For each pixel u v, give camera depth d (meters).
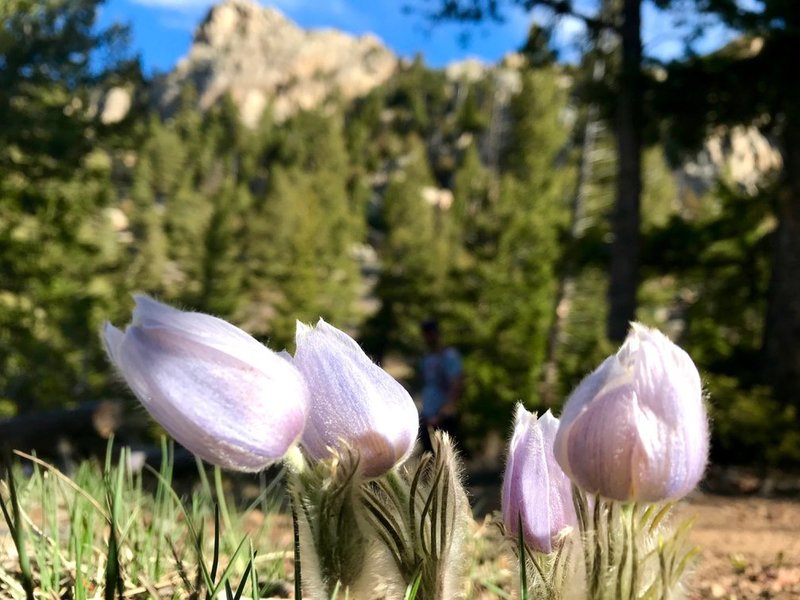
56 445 6.05
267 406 1.05
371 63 123.50
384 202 70.44
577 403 1.01
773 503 5.59
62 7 12.32
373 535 1.14
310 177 81.44
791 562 2.92
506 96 95.25
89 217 13.30
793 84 9.34
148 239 54.88
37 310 13.81
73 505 2.08
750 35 9.36
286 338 36.75
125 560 1.89
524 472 1.19
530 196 25.61
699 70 9.66
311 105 116.00
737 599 2.32
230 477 3.89
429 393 7.22
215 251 43.88
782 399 9.88
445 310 22.06
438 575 1.14
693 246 12.65
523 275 21.23
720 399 8.59
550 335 20.53
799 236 9.95
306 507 1.09
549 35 12.03
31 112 11.77
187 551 2.14
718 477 7.19
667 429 0.98
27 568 1.08
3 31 11.70
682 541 1.07
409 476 1.25
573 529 1.15
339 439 1.10
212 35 127.75
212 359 1.04
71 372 17.80
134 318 1.05
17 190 11.79
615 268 11.74
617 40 12.34
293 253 44.25
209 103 116.81
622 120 11.45
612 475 1.00
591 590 1.04
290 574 2.17
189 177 82.44
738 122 10.41
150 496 2.54
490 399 16.88
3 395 13.88
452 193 78.00
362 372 1.16
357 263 61.53
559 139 46.09
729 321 14.34
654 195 33.50
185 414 1.03
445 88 108.38
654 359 1.00
